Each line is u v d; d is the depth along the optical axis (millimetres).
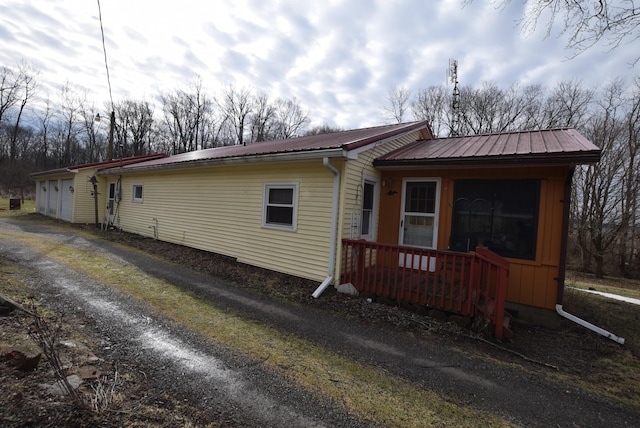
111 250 9102
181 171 10367
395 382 3307
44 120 41031
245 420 2477
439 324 4934
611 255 16969
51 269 6414
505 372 3740
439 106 27828
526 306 5676
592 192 16891
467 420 2760
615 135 16172
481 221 6180
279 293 6164
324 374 3334
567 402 3223
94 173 15594
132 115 39500
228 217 8664
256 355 3631
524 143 6488
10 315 3643
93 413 2180
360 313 5324
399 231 7238
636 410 3186
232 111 42719
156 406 2496
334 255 6395
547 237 5539
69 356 3016
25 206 23562
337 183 6336
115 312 4512
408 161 6547
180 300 5324
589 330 5422
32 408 2082
